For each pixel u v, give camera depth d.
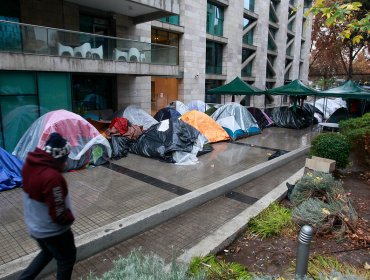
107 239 4.19
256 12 28.33
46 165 2.57
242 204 5.96
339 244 4.13
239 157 9.66
